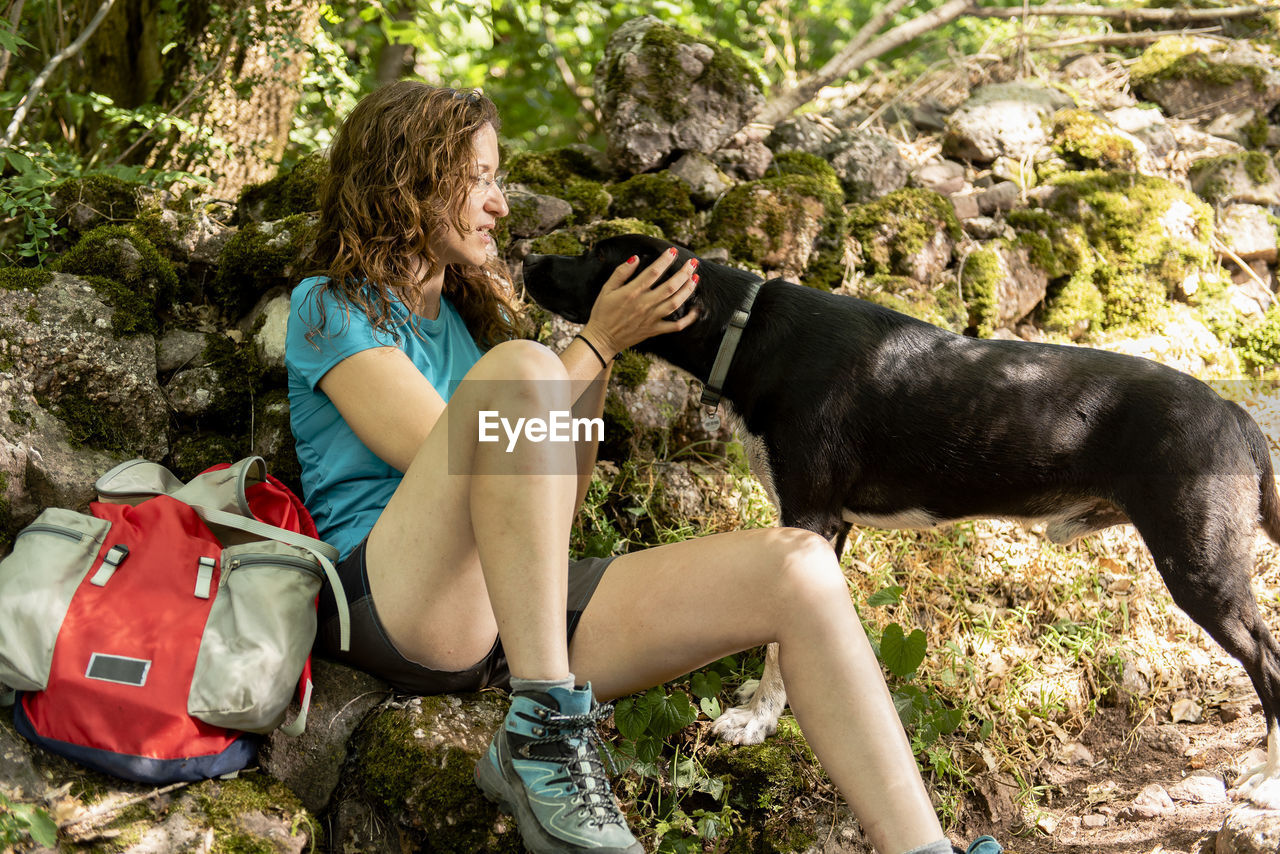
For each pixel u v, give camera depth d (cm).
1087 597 307
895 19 679
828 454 238
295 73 382
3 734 185
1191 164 434
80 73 406
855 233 367
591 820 171
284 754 204
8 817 171
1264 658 228
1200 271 411
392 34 478
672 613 192
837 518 245
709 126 368
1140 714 284
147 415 258
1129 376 232
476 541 177
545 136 652
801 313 241
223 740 184
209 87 368
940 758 243
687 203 353
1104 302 402
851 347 237
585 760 176
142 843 182
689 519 301
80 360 247
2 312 241
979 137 422
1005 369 236
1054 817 252
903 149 429
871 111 459
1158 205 408
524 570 171
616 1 604
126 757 177
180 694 179
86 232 282
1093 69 482
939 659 281
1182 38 482
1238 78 458
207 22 380
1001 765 261
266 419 268
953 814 244
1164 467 225
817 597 184
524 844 191
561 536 175
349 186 216
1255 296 417
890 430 235
